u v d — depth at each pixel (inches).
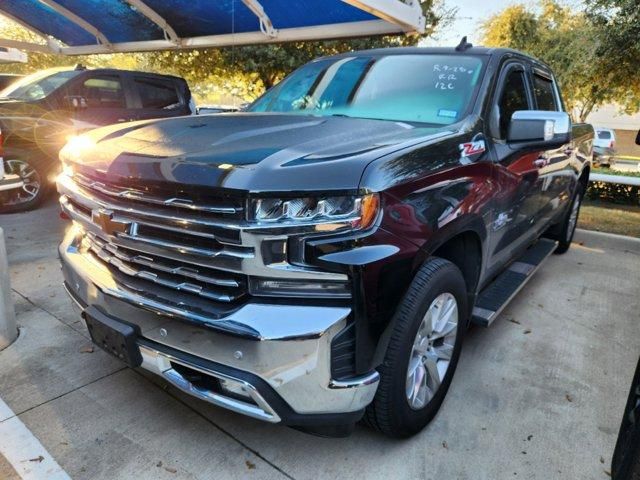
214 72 501.4
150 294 83.0
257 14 257.6
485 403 110.1
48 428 97.5
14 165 256.1
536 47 725.9
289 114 122.2
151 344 83.9
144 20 312.7
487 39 850.8
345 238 72.2
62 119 266.1
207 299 78.3
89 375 115.3
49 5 305.1
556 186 169.6
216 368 76.7
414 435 98.3
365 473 88.9
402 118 114.4
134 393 109.4
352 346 76.0
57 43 380.5
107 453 91.7
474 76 120.3
